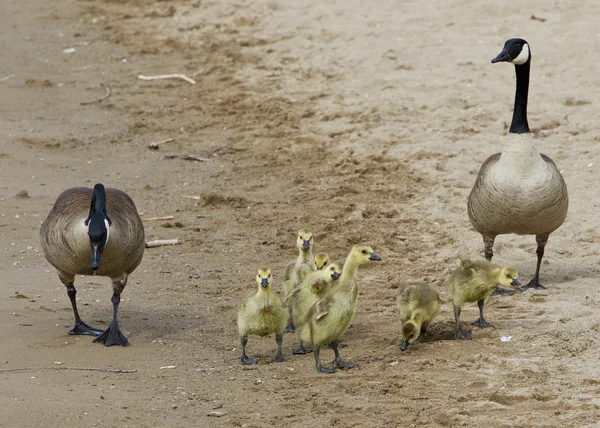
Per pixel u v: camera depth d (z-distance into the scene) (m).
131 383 10.77
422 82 23.83
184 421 9.70
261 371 11.21
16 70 29.02
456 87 23.23
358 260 10.77
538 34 25.69
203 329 12.86
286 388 10.62
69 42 31.91
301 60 27.06
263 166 20.88
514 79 23.38
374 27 28.25
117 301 12.42
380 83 24.22
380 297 13.80
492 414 9.66
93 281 14.91
